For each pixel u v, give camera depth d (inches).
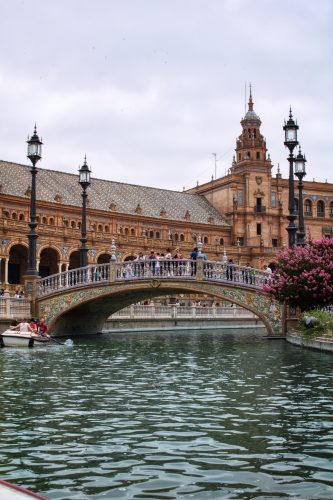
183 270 1306.6
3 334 1090.7
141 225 3312.0
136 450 364.5
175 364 821.9
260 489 294.4
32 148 1273.4
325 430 413.4
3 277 2645.2
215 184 3954.2
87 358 903.1
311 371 725.3
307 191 3986.2
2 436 399.5
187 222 3523.6
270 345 1127.0
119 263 1318.9
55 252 2832.2
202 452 359.6
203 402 519.2
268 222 3823.8
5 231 2578.7
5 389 594.6
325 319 1135.0
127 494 288.2
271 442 382.3
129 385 620.4
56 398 543.2
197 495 286.4
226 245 3722.9
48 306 1337.4
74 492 291.4
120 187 3563.0
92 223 3083.2
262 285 1235.2
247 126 3914.9
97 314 1571.1
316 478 310.7
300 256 1128.2
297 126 1226.6
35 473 320.2
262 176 3836.1
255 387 601.3
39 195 2896.2
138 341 1341.0
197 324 2124.8
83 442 383.6
